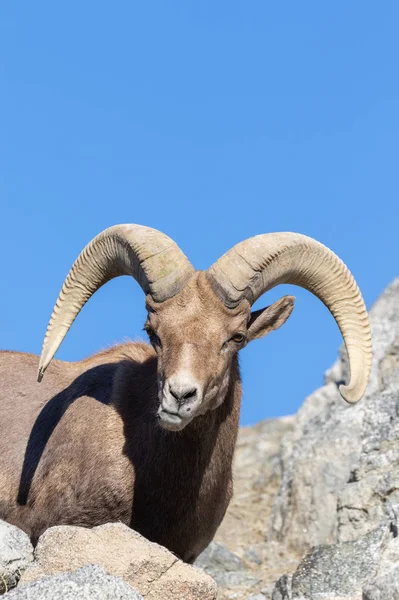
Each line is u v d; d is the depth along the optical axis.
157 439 13.78
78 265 14.42
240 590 17.45
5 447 15.15
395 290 23.89
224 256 13.48
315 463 20.61
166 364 12.71
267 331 14.28
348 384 13.79
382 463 19.05
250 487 24.08
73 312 14.48
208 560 19.03
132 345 15.62
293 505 20.56
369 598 11.77
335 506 20.03
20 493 14.70
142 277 13.52
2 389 15.90
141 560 11.59
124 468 13.88
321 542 19.92
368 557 14.66
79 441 14.38
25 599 10.38
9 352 16.73
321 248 14.15
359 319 14.16
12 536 12.26
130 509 13.83
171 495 13.78
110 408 14.40
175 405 12.37
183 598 11.61
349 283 14.21
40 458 14.75
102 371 15.17
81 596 10.38
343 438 20.67
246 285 13.36
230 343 13.28
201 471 13.88
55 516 14.25
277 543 20.42
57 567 11.67
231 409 14.10
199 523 14.09
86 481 14.04
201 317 13.05
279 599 14.73
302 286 14.45
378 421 19.91
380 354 22.17
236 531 21.48
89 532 11.86
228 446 14.19
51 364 16.03
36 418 15.26
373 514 18.50
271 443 27.23
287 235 13.98
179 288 13.21
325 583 14.45
